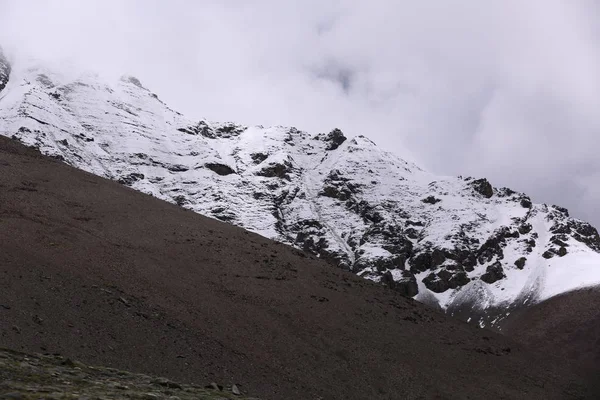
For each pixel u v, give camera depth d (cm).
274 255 7419
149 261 5609
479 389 5484
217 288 5638
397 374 5216
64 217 5997
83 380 1745
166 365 3450
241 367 4016
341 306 6397
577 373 6812
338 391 4481
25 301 3378
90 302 3831
